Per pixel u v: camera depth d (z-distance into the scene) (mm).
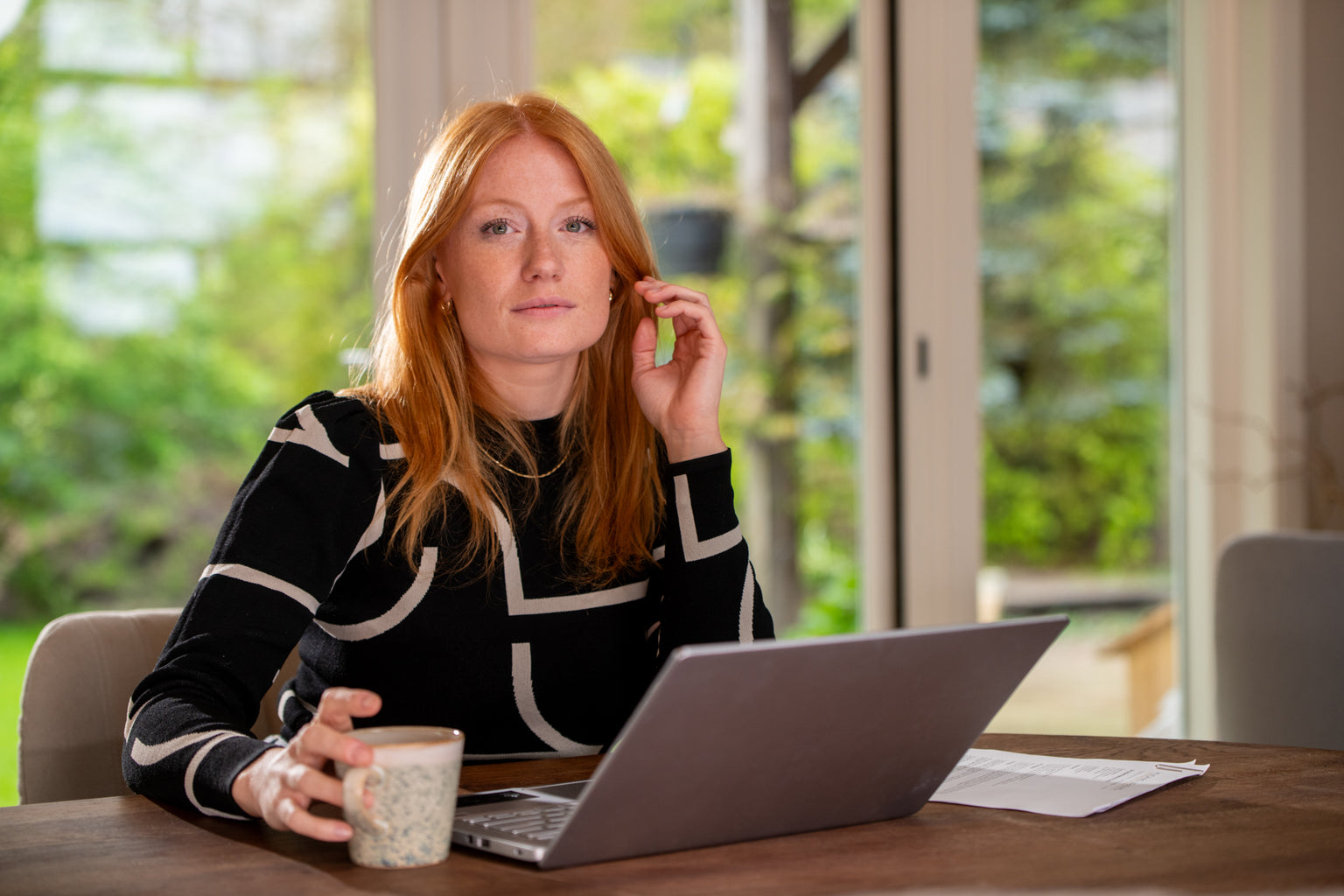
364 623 1242
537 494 1312
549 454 1340
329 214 2521
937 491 2814
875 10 2795
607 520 1337
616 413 1399
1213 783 1059
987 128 2883
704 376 1356
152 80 2443
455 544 1255
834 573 2803
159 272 2463
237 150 2482
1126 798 993
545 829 869
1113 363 2979
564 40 2613
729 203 2730
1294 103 2951
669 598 1309
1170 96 3014
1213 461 2992
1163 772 1083
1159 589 3014
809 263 2785
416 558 1242
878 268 2809
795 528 2777
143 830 921
